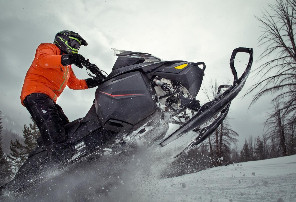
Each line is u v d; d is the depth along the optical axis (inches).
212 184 137.4
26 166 114.5
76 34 116.9
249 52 112.6
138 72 105.7
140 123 105.5
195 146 114.7
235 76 109.8
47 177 108.3
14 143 1203.2
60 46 116.3
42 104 111.1
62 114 122.6
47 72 115.9
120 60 111.8
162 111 109.0
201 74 107.0
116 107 104.1
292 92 542.3
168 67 104.5
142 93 103.6
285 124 561.0
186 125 101.9
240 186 115.8
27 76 116.3
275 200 80.7
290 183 99.4
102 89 108.7
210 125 115.0
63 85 124.1
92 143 109.1
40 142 119.3
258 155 1707.7
